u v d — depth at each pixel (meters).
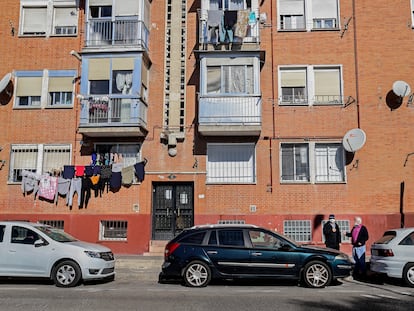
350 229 16.06
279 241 11.20
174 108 17.20
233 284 11.55
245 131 16.23
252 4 17.12
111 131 16.33
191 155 16.88
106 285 11.43
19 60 17.89
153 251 16.34
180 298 9.31
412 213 16.03
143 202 16.66
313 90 17.03
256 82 16.53
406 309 8.24
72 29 18.11
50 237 11.34
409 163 16.34
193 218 16.70
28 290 10.34
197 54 17.14
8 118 17.53
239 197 16.55
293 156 16.83
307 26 17.38
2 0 18.30
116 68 16.89
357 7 17.31
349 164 16.45
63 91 17.59
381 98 16.75
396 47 16.98
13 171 17.27
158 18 17.98
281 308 8.27
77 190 16.83
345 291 10.38
